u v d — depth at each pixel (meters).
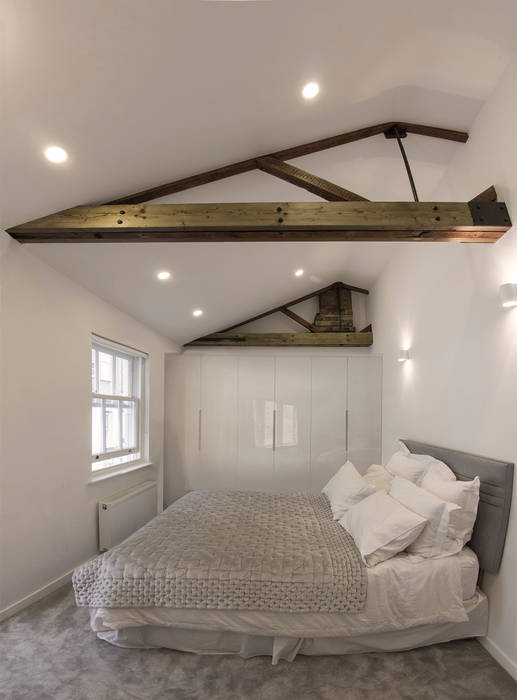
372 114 2.60
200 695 1.87
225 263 3.95
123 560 2.24
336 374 5.32
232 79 1.98
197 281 4.11
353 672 2.04
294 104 2.30
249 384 5.40
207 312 5.03
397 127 2.77
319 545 2.45
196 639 2.17
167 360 5.48
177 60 1.77
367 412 5.26
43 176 2.16
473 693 1.91
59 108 1.81
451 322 3.03
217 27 1.67
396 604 2.14
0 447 2.43
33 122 1.84
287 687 1.93
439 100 2.52
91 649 2.18
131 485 4.20
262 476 5.31
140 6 1.48
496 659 2.16
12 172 2.07
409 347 3.99
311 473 5.27
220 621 2.12
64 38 1.50
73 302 3.21
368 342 5.69
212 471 5.35
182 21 1.59
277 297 5.50
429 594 2.16
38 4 1.37
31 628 2.36
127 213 2.40
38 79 1.63
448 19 1.95
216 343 5.91
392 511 2.45
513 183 2.24
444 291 3.16
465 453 2.73
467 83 2.38
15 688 1.89
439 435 3.23
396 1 1.78
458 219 2.27
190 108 2.10
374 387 5.28
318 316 5.96
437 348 3.29
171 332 5.24
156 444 4.98
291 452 5.30
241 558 2.26
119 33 1.56
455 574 2.20
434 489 2.63
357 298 6.07
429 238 2.46
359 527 2.51
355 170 3.20
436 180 3.23
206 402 5.42
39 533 2.74
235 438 5.37
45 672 2.00
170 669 2.04
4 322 2.48
